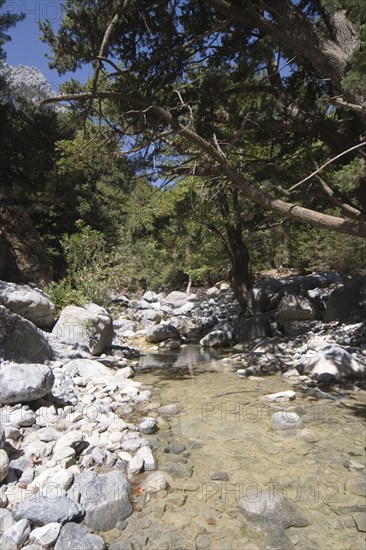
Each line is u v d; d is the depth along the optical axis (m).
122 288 14.22
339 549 3.04
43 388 5.55
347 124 7.86
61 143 14.28
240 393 6.73
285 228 12.82
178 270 28.59
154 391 7.00
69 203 19.22
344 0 5.11
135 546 3.12
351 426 5.20
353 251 19.97
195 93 8.27
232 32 8.17
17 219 15.22
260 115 7.62
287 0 6.57
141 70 8.35
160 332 11.98
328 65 6.52
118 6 6.94
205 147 6.75
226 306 17.89
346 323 10.71
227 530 3.28
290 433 5.04
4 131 18.19
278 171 8.73
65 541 3.07
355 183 6.01
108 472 4.04
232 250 14.01
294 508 3.52
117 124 8.53
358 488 3.78
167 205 12.00
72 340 9.41
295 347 9.75
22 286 9.91
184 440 4.94
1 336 7.52
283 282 14.17
